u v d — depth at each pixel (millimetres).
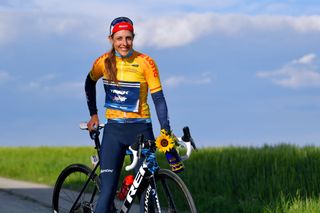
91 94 6312
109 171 5766
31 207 9203
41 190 11047
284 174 10156
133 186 5613
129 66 5688
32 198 9922
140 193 5637
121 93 5738
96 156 6449
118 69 5711
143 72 5695
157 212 5559
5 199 10062
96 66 5965
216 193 9812
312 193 8898
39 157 19391
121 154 5809
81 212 6512
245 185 9867
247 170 11156
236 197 9453
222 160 12438
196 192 9961
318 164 11305
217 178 10547
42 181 13203
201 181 10297
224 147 16328
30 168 15297
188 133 5438
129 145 5777
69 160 17438
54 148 24125
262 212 7871
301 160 12047
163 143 5316
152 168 5465
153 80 5688
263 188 9500
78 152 21516
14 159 18641
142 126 5766
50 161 17203
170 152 5441
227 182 10047
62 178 6934
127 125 5750
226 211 8203
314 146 14547
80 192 6605
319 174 10367
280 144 15312
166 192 5406
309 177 10023
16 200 9953
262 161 12258
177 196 8219
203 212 8305
